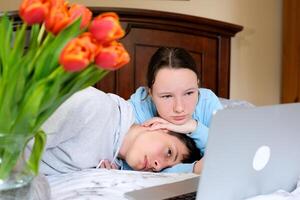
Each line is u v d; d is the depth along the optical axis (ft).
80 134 3.74
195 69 4.46
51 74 1.84
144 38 6.60
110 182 3.35
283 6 7.97
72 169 3.82
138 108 4.75
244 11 7.80
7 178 2.02
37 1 1.85
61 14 1.84
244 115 2.37
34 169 2.14
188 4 7.35
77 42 1.77
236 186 2.56
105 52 1.80
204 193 2.39
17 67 1.83
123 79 6.53
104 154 4.06
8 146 1.95
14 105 1.88
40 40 1.94
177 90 4.27
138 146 4.19
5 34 1.92
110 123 3.95
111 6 6.79
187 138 4.43
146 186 3.29
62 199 2.95
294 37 7.73
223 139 2.31
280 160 2.81
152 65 4.41
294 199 2.82
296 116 2.74
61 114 3.43
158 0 7.11
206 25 7.00
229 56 7.29
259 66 8.05
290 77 7.86
